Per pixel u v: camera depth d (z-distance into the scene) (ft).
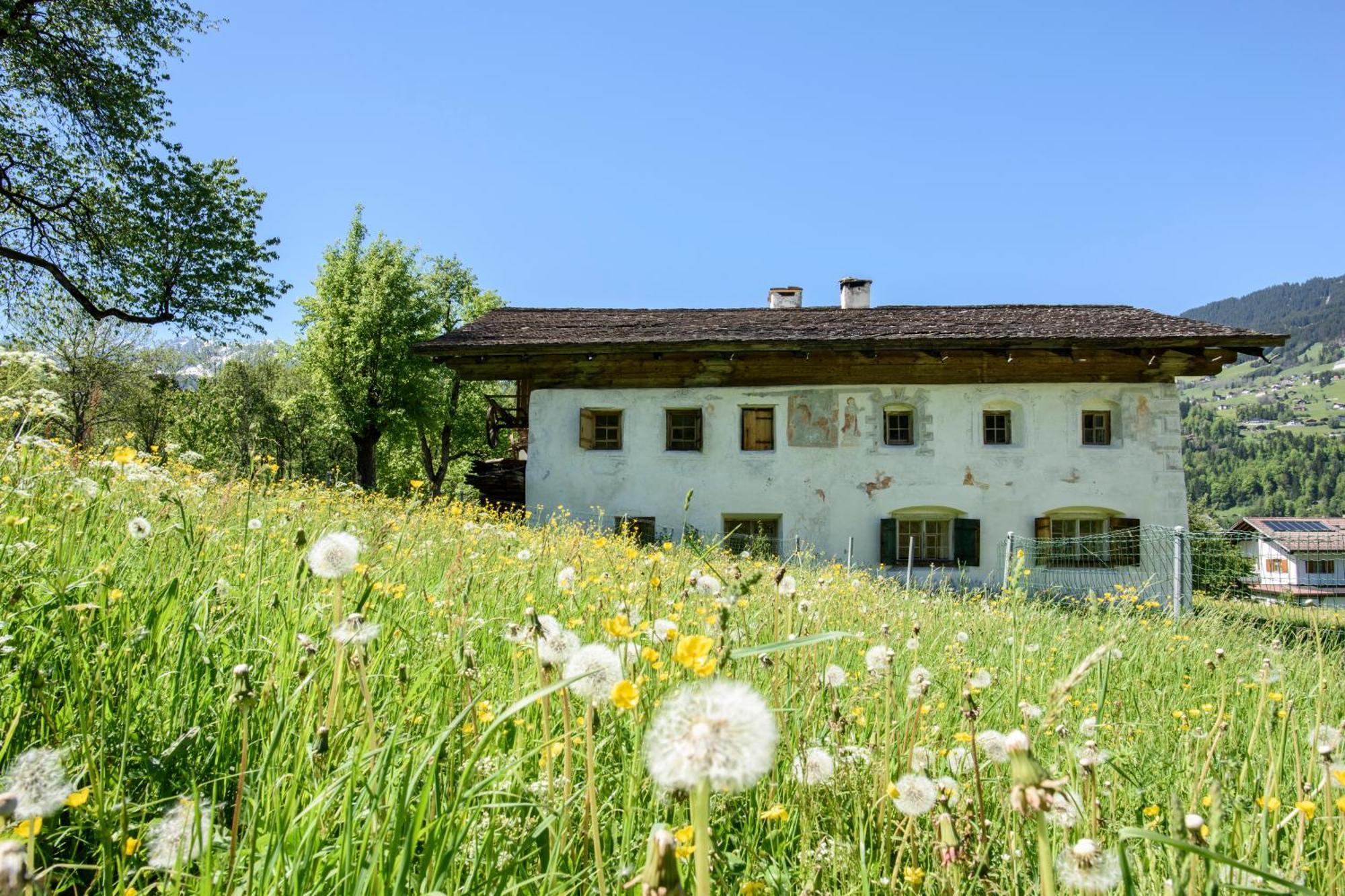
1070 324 70.38
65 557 9.31
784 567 8.56
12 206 66.95
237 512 15.79
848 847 6.16
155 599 8.25
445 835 4.84
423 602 10.65
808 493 65.21
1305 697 11.91
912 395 65.62
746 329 70.49
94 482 12.46
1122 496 64.34
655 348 64.85
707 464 65.72
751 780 2.80
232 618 8.75
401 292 130.11
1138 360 65.05
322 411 131.44
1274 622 24.86
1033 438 64.90
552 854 4.86
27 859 3.21
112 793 5.52
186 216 72.13
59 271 66.23
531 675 7.54
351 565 5.98
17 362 15.56
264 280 76.54
